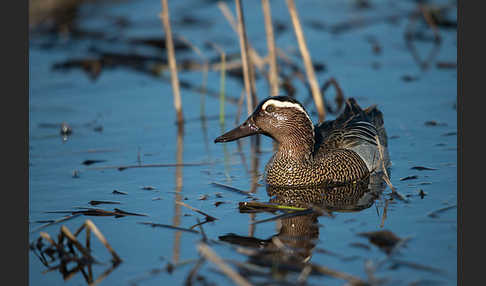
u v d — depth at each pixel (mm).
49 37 31094
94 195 14977
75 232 12312
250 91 19984
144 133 19969
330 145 16516
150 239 12461
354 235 12195
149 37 29844
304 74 25031
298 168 15570
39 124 20781
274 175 15719
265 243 12039
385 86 23219
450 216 12883
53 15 33219
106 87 24750
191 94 23875
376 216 13133
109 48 29188
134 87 24750
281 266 11031
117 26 31938
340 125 17375
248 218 13352
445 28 29812
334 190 15289
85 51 28984
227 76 25750
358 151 16469
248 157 17875
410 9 32688
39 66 27312
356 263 11047
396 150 17594
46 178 16203
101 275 11172
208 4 35344
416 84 23250
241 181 15883
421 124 19469
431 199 13922
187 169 16828
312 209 13586
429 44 27766
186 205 13508
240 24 19641
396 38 28781
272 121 15719
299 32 20891
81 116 21531
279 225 12898
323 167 15711
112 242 12414
